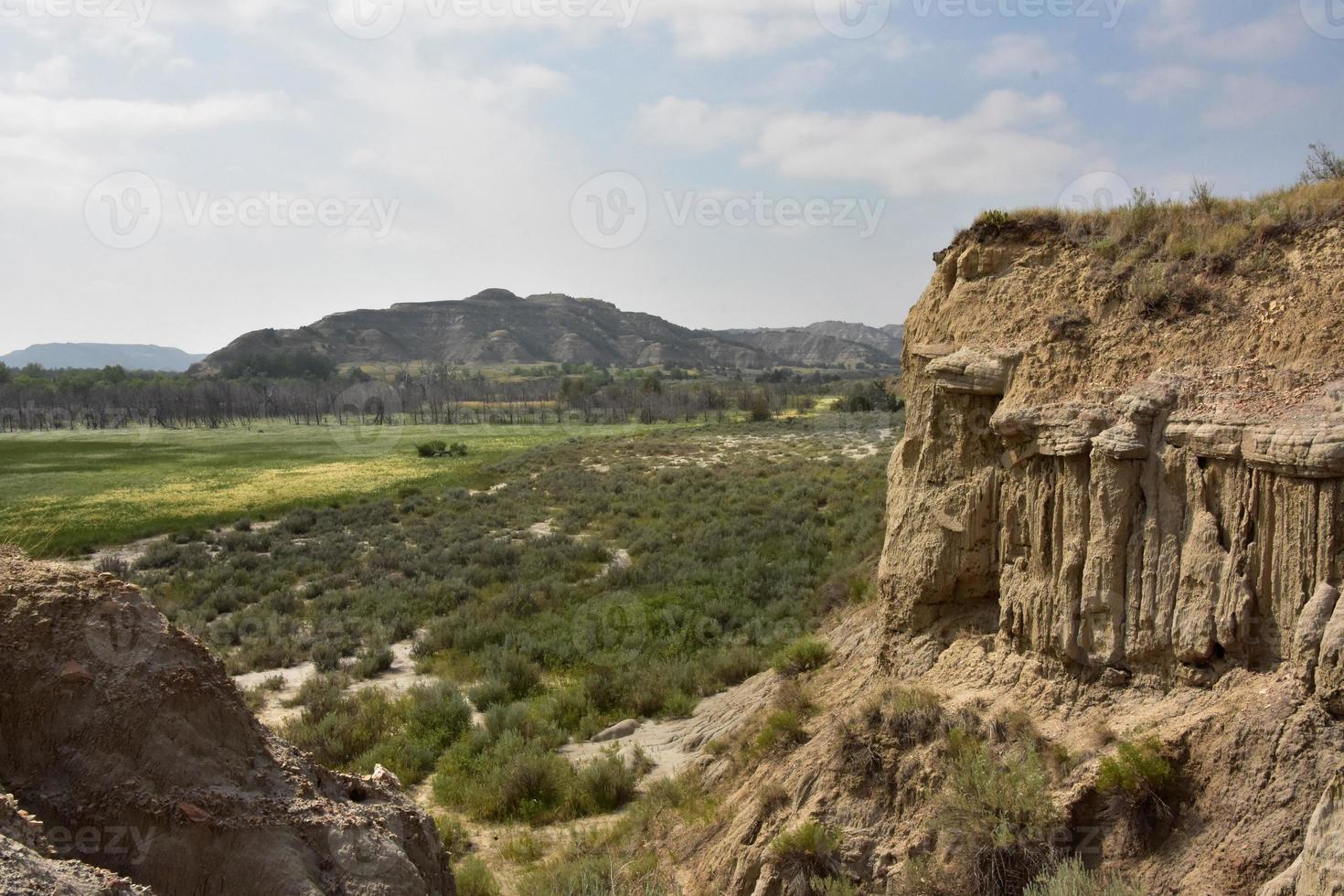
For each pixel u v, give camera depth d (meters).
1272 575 6.73
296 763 6.04
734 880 8.54
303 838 5.43
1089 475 8.05
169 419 156.00
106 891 4.09
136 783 5.00
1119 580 7.69
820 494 39.94
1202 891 6.07
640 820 11.16
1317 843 5.12
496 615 23.59
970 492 9.66
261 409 169.88
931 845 7.54
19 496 58.72
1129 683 7.59
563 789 12.73
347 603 26.95
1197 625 7.03
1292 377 7.11
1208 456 7.23
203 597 28.50
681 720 15.38
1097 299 9.14
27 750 4.94
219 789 5.26
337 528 44.38
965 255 10.88
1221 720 6.66
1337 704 6.09
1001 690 8.56
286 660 20.98
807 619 19.52
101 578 5.59
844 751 8.66
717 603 21.92
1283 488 6.69
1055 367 8.88
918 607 10.16
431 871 6.54
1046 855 6.89
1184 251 8.88
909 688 9.05
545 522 42.44
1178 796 6.64
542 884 9.68
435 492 56.25
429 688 17.09
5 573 5.38
